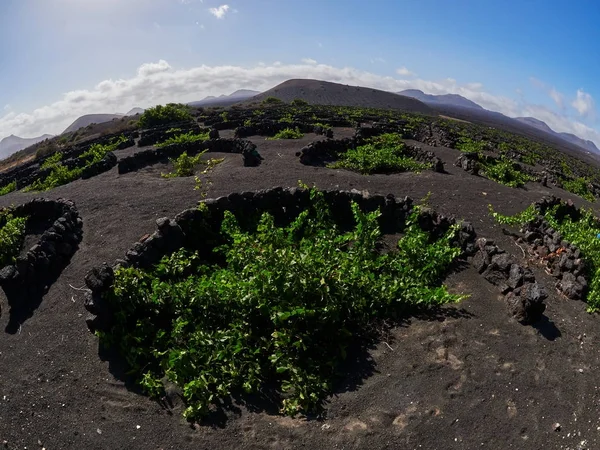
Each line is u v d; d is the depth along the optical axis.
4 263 10.58
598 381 6.13
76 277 8.84
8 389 6.21
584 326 7.31
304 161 17.02
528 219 10.98
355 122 31.00
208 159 18.66
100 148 23.25
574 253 8.97
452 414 5.56
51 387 6.20
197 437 5.38
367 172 16.17
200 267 8.60
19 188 19.70
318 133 24.53
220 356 6.23
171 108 39.28
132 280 7.34
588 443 5.22
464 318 7.34
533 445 5.19
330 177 14.62
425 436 5.28
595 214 15.12
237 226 9.70
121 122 54.78
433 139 24.53
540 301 6.99
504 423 5.45
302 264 7.28
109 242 10.12
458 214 12.00
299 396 5.80
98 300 6.86
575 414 5.60
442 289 7.49
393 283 7.79
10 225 11.59
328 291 6.95
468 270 8.84
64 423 5.64
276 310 6.74
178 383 6.00
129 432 5.47
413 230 9.87
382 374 6.25
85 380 6.28
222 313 7.09
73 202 12.31
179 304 7.26
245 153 16.81
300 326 6.79
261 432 5.42
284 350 6.47
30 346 7.05
